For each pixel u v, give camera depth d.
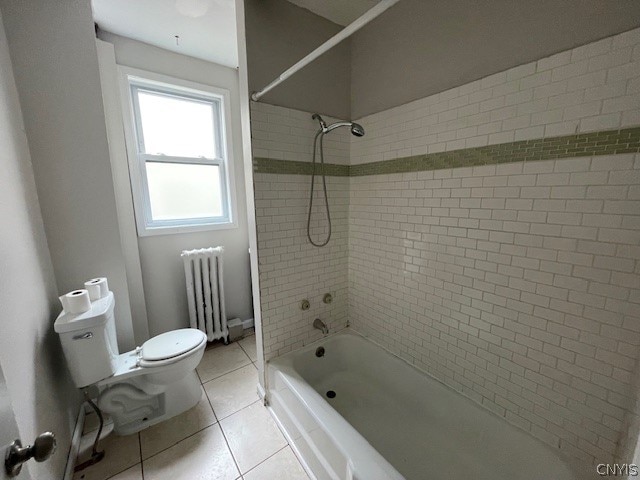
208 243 2.27
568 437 1.00
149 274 2.03
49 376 1.14
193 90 2.05
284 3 1.43
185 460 1.28
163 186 2.10
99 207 1.50
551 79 0.93
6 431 0.47
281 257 1.60
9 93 1.14
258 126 1.41
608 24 0.80
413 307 1.53
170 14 1.56
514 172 1.05
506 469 1.12
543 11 0.92
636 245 0.81
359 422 1.47
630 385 0.85
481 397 1.26
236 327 2.36
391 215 1.58
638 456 0.52
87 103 1.42
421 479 1.16
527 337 1.08
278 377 1.50
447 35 1.21
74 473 1.22
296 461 1.28
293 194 1.59
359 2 1.46
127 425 1.43
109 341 1.29
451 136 1.24
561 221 0.95
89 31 1.39
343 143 1.76
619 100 0.80
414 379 1.51
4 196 0.95
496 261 1.14
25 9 1.25
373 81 1.59
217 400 1.67
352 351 1.86
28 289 1.04
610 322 0.87
